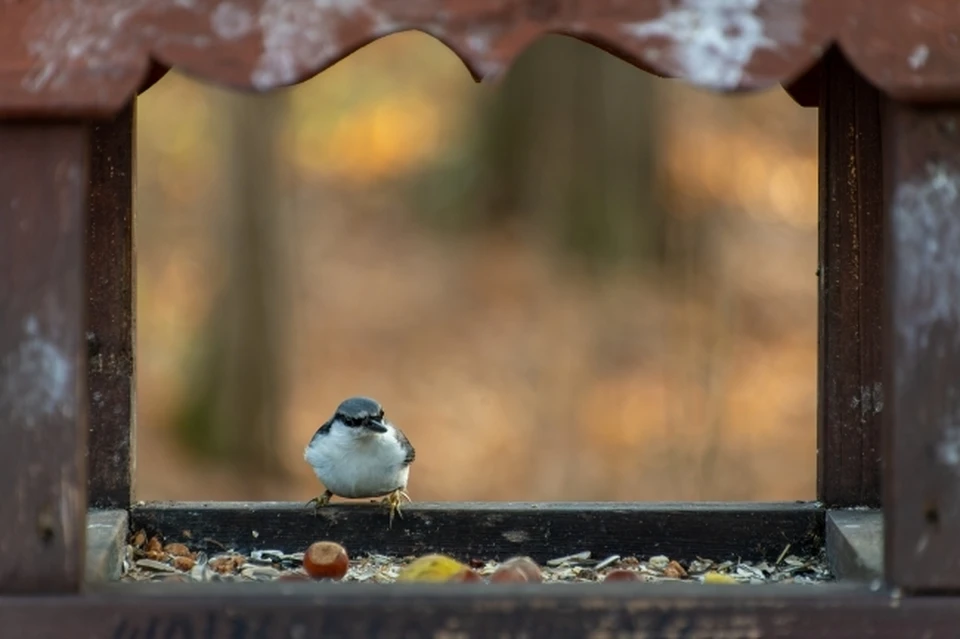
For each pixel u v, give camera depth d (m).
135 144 10.53
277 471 29.58
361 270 38.69
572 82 40.03
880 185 10.09
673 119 43.12
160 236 38.59
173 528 10.45
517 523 10.47
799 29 6.91
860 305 10.20
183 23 6.92
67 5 6.97
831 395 10.28
